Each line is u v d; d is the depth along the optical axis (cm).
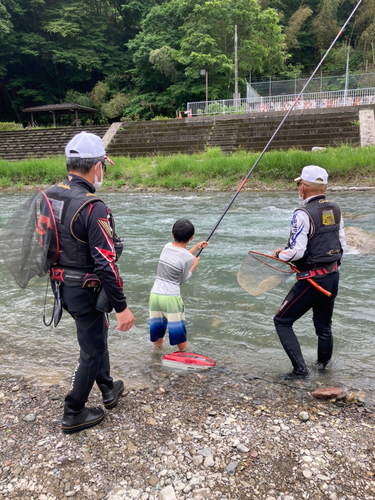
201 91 3203
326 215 238
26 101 4153
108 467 177
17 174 1504
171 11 3441
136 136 1983
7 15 3550
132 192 1263
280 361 278
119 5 4366
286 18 4891
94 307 187
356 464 176
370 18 4431
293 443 190
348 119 1717
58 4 4009
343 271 461
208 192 1197
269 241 597
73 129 2184
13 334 326
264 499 158
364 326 325
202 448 187
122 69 4056
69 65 3916
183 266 282
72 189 180
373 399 230
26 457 184
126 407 223
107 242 174
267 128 1778
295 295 249
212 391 240
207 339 312
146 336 321
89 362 192
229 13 3114
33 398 234
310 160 1223
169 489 164
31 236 177
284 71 4197
